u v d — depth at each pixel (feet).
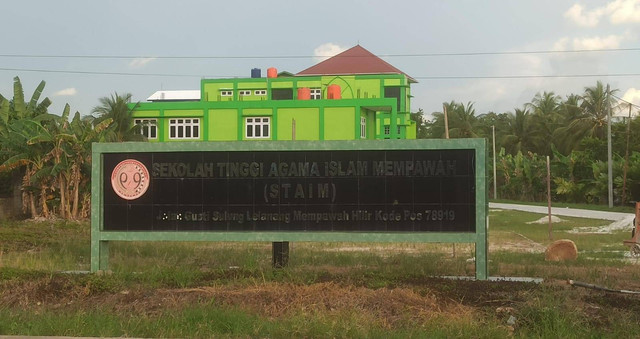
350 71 235.20
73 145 124.36
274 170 48.96
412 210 47.42
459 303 36.83
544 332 30.42
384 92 209.77
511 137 285.02
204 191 49.65
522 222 127.95
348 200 48.11
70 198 127.75
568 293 38.11
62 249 66.90
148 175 50.31
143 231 50.06
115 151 50.62
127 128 162.30
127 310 35.63
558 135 239.91
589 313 34.32
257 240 48.78
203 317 32.17
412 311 34.58
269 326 30.76
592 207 172.24
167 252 63.46
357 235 47.67
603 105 224.94
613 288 43.27
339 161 48.29
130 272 47.70
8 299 38.70
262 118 169.99
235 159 49.44
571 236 92.32
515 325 32.27
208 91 211.41
